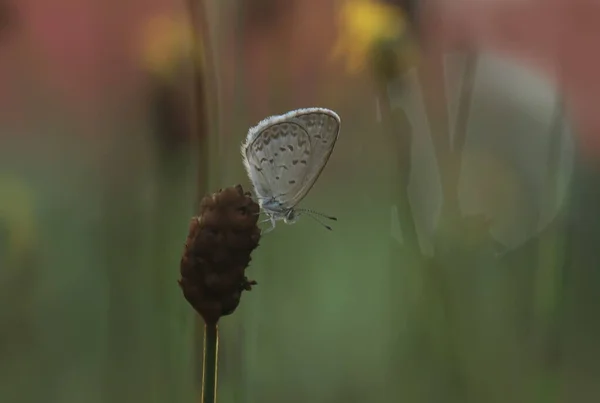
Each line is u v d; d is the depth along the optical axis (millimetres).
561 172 646
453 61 678
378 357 687
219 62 533
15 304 683
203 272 462
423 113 646
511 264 615
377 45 577
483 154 690
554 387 559
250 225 463
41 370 672
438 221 590
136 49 655
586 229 657
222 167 532
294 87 682
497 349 581
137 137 652
